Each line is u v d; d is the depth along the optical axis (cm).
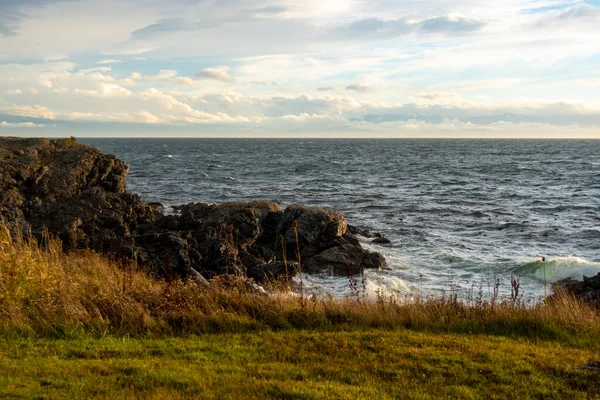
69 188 2388
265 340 998
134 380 767
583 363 891
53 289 1094
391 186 6041
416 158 12500
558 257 2400
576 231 3281
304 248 2367
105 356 891
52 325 1009
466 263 2458
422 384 800
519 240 3033
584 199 4888
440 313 1167
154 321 1055
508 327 1111
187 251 1997
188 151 15900
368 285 2017
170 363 855
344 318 1150
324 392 745
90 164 2556
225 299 1176
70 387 733
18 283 1079
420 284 2102
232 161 10844
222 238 2172
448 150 17712
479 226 3475
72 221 2056
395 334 1043
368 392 756
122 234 2147
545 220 3716
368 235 3039
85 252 1778
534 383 808
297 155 13888
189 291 1187
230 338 1011
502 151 16825
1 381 735
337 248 2334
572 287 1836
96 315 1060
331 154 14575
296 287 1953
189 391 737
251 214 2477
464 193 5341
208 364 862
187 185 5875
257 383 771
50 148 2608
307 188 5747
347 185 6112
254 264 2134
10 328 973
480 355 923
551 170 8531
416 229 3338
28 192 2297
